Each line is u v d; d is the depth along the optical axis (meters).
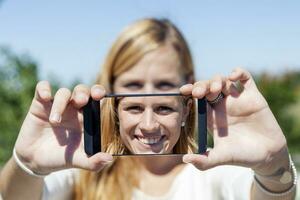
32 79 3.70
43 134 0.76
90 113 0.73
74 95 0.74
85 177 0.98
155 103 0.76
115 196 0.98
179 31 1.13
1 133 3.50
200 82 0.74
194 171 0.97
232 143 0.74
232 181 0.90
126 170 0.99
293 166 0.78
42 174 0.77
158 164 0.99
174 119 0.77
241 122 0.75
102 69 1.12
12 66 3.71
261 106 0.75
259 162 0.74
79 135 0.75
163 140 0.77
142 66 1.08
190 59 1.14
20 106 3.63
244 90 0.76
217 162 0.73
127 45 1.08
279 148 0.75
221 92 0.76
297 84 7.36
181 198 0.96
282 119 6.74
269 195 0.78
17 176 0.77
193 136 0.77
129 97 0.76
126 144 0.77
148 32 1.08
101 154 0.72
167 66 1.10
